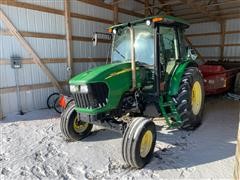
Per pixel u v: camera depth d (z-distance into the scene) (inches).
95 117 114.2
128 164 111.4
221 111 207.5
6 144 140.6
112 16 308.5
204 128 161.3
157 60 132.9
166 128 160.7
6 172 108.6
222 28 373.1
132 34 131.3
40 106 232.1
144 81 135.6
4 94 202.5
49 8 231.5
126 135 107.7
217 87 249.1
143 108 135.4
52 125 177.2
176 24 150.8
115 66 124.0
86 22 273.6
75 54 263.7
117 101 121.3
